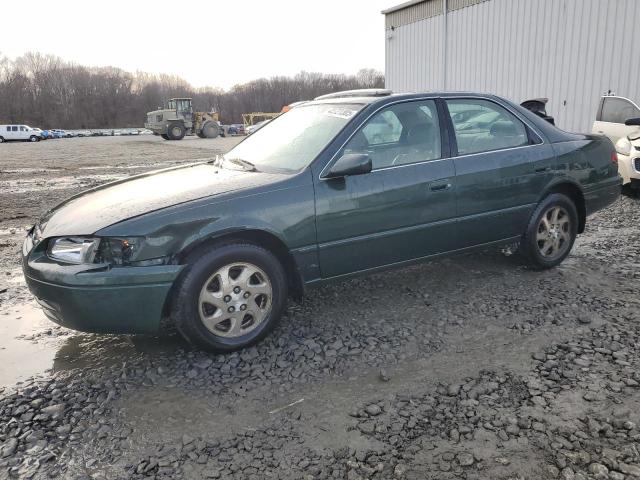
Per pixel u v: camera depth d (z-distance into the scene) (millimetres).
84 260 2918
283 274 3369
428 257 3914
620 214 6816
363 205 3494
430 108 3936
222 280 3129
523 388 2787
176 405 2723
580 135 4742
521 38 14977
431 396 2744
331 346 3314
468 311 3791
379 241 3615
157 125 39938
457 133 3990
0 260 5535
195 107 98750
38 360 3268
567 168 4438
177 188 3369
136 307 2918
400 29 20078
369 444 2377
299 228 3293
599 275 4438
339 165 3342
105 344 3455
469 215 3973
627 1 12164
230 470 2232
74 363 3217
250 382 2924
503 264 4770
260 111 101312
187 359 3197
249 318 3311
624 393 2709
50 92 95875
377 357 3172
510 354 3160
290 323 3670
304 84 105312
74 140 48594
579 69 13469
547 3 14086
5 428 2545
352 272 3602
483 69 16422
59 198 9703
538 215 4355
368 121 3664
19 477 2211
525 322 3582
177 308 3027
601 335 3354
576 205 4680
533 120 4434
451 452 2307
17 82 93562
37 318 3967
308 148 3617
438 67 18344
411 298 4070
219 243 3123
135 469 2252
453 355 3174
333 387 2861
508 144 4223
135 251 2900
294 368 3062
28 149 30516
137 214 2998
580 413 2553
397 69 20594
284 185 3283
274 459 2295
